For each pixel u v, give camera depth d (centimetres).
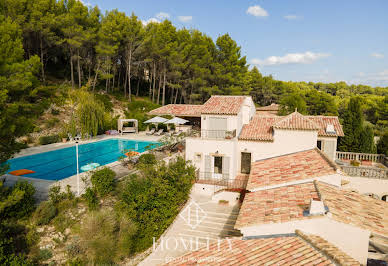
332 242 918
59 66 5306
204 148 2038
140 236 1335
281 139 2014
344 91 10875
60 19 3759
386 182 1881
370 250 1105
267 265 809
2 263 956
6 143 1359
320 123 2428
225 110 2069
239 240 1030
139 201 1416
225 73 5466
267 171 1675
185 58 5166
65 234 1248
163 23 5203
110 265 1134
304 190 1271
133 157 2239
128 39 4594
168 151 2548
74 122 3209
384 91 10969
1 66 1291
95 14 4472
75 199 1470
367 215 995
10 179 1794
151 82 5947
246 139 2103
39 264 1070
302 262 795
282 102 3919
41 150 2683
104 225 1230
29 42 3916
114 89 5444
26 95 1509
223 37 5466
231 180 1997
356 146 2862
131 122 4312
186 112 3816
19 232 1195
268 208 1140
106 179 1574
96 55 4591
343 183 1537
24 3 3462
